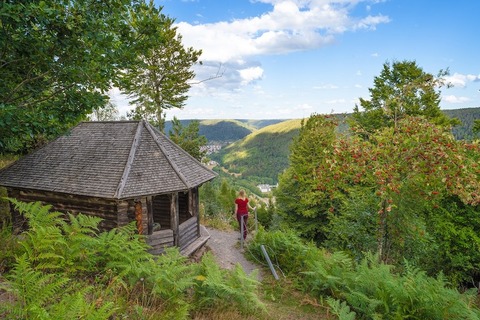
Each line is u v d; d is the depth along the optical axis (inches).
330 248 467.5
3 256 207.2
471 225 489.1
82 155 377.7
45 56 301.9
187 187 358.9
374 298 230.1
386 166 280.4
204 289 221.8
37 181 358.0
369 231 403.5
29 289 137.3
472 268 490.3
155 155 376.5
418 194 301.9
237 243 467.8
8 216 384.8
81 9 300.4
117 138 389.7
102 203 346.0
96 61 325.4
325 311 256.2
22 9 263.3
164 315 176.1
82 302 130.3
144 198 351.6
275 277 329.7
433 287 222.2
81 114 368.8
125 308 175.2
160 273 206.8
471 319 192.4
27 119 292.8
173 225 369.1
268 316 232.1
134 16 364.5
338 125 327.0
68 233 222.7
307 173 862.5
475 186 260.5
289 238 395.5
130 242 237.9
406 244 381.7
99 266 223.5
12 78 331.0
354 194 397.4
